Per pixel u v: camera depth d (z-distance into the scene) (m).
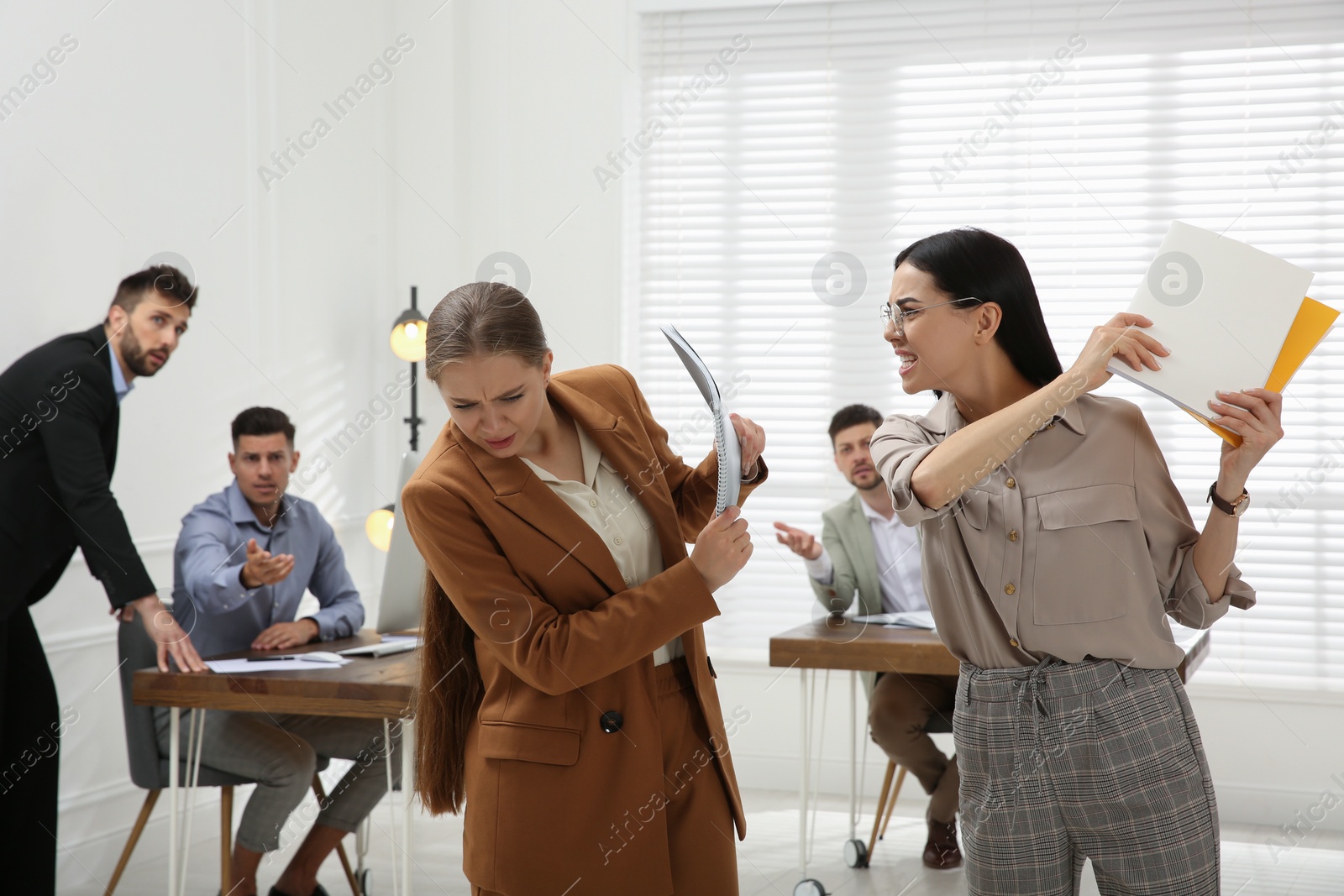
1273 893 2.78
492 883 1.31
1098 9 3.70
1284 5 3.55
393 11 4.18
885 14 3.88
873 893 2.68
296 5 3.70
